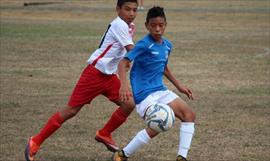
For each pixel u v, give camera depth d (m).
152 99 18.59
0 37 68.69
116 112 20.77
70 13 109.81
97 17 104.75
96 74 20.42
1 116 27.45
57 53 54.56
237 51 57.72
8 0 136.75
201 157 20.80
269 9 114.56
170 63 48.34
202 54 55.00
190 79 40.12
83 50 57.28
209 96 33.56
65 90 35.25
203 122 26.44
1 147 21.92
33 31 78.06
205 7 121.00
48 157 20.69
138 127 25.52
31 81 38.50
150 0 133.25
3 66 45.59
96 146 22.30
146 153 21.31
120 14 20.42
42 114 28.12
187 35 76.31
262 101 32.06
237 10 113.12
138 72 19.05
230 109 29.67
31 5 126.56
